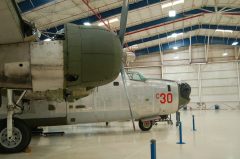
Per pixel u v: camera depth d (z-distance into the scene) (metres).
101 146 8.07
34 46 5.75
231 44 29.91
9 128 7.11
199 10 23.27
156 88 11.33
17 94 7.98
